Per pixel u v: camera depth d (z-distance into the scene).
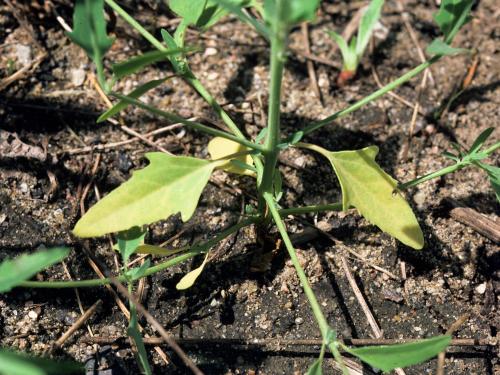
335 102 0.43
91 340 0.36
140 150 0.41
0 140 0.39
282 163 0.41
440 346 0.29
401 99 0.43
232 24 0.45
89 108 0.41
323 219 0.39
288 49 0.44
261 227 0.37
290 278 0.38
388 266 0.38
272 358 0.36
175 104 0.42
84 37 0.31
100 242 0.38
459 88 0.43
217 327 0.37
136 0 0.44
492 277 0.38
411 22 0.46
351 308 0.37
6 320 0.36
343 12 0.46
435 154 0.42
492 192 0.40
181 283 0.35
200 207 0.39
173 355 0.36
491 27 0.45
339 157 0.35
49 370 0.28
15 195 0.39
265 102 0.42
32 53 0.42
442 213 0.40
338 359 0.30
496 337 0.37
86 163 0.40
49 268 0.37
